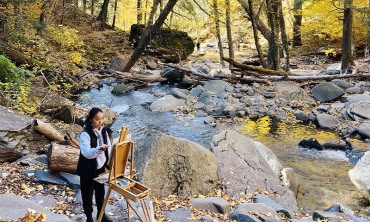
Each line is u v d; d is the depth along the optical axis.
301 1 18.52
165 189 5.39
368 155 6.80
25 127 6.88
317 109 11.66
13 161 6.30
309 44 24.41
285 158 8.21
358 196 6.41
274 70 15.72
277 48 16.11
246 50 29.17
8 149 6.21
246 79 14.30
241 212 4.50
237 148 6.68
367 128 9.24
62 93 12.12
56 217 3.59
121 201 4.68
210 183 5.75
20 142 6.56
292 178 6.66
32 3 13.35
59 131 8.25
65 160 5.26
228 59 14.49
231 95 13.00
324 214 4.94
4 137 6.27
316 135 9.80
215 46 32.12
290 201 5.83
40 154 6.65
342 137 9.56
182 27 26.62
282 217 4.82
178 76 15.38
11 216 3.42
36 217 3.43
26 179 5.22
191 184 5.56
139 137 9.42
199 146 6.11
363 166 6.63
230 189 5.79
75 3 24.27
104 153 3.75
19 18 12.76
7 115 7.08
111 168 3.46
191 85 14.91
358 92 12.63
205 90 13.38
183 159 5.74
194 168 5.71
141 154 5.85
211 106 12.00
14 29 12.72
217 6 16.75
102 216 3.84
